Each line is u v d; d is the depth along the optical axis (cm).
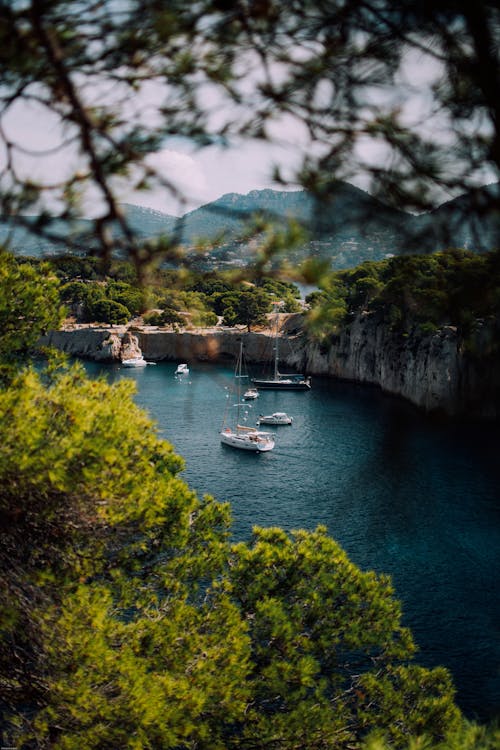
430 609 3906
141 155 349
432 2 321
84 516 1109
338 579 1733
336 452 7725
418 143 352
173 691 1210
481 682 3134
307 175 346
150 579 1509
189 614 1447
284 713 1514
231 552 1717
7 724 1236
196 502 1501
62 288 1595
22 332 1523
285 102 360
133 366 15150
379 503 5781
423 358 9956
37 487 998
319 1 338
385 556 4722
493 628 3659
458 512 5541
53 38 322
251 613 1638
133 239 358
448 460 6775
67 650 1134
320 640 1658
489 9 315
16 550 1120
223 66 356
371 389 12419
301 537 1827
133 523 1183
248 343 14538
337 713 1589
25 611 1127
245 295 14212
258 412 10206
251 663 1410
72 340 16200
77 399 1144
